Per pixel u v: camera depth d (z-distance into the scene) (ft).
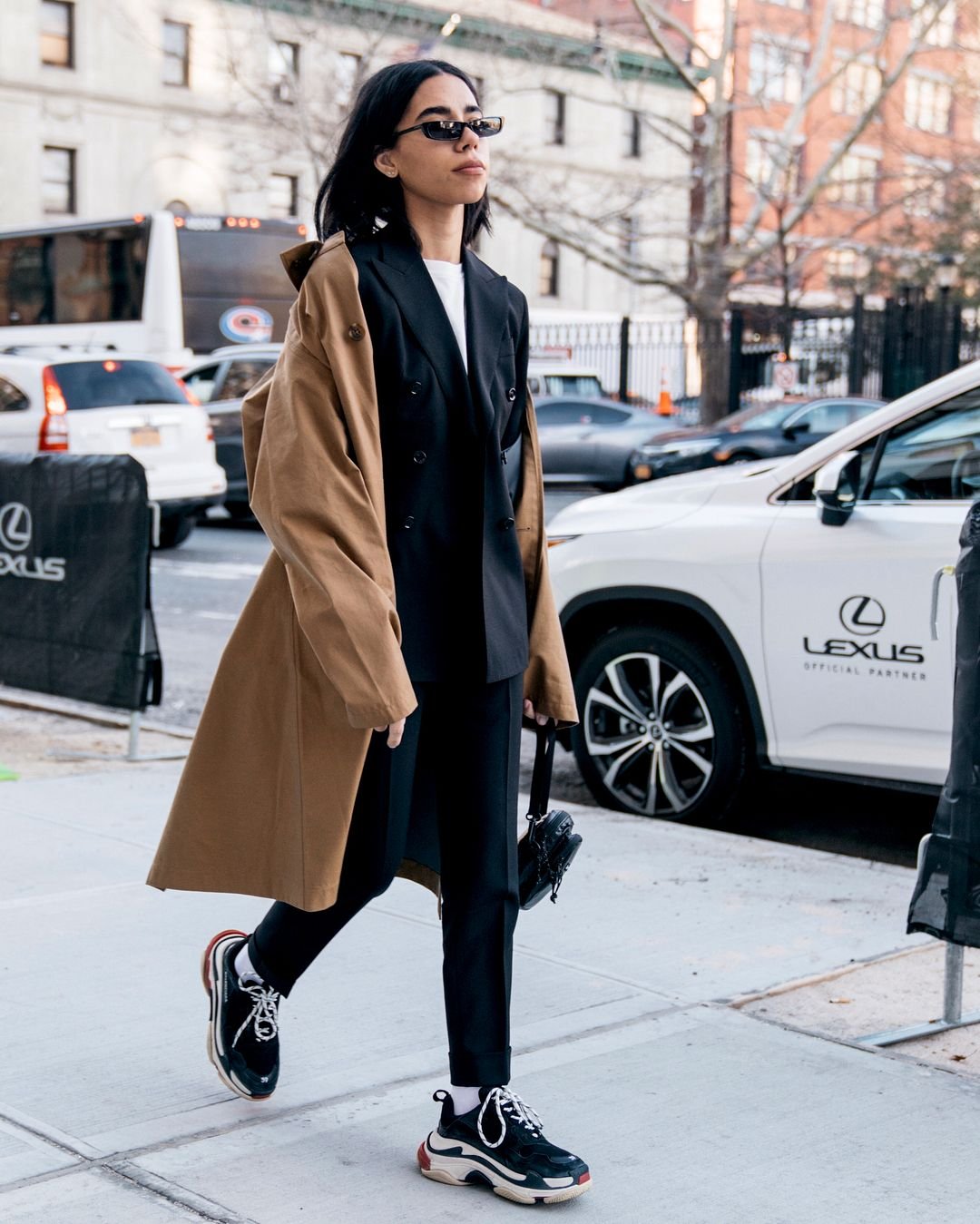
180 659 31.09
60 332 77.20
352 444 8.38
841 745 17.03
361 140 8.74
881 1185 9.06
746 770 18.20
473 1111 8.84
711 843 17.40
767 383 93.30
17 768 20.44
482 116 8.76
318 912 9.14
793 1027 11.63
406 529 8.63
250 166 124.88
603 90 148.36
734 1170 9.21
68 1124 9.56
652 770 18.78
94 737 23.07
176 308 74.23
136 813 17.72
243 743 8.85
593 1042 11.25
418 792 9.28
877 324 89.51
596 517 19.51
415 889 15.01
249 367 61.67
